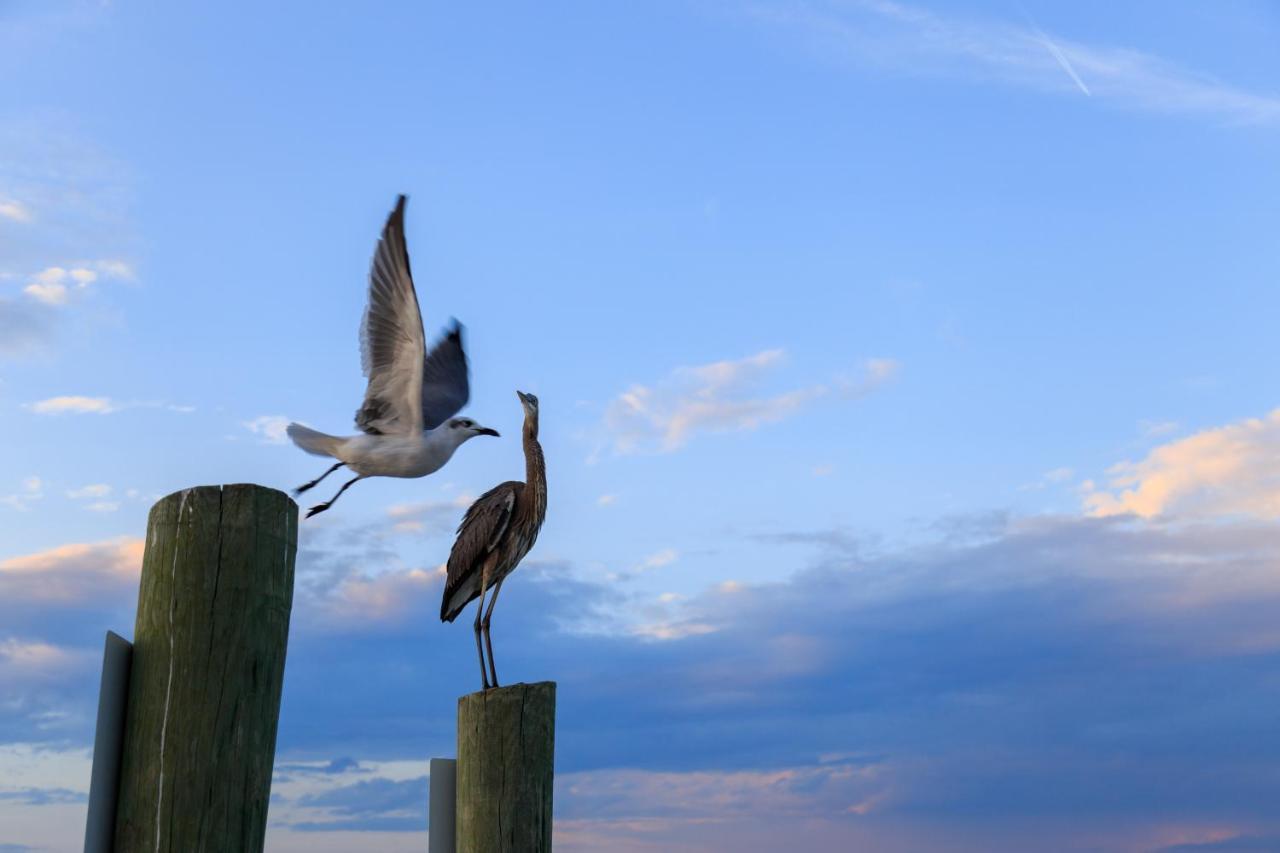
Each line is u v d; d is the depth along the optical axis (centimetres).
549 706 756
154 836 457
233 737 470
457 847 749
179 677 470
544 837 742
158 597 480
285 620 500
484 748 741
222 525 483
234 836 464
